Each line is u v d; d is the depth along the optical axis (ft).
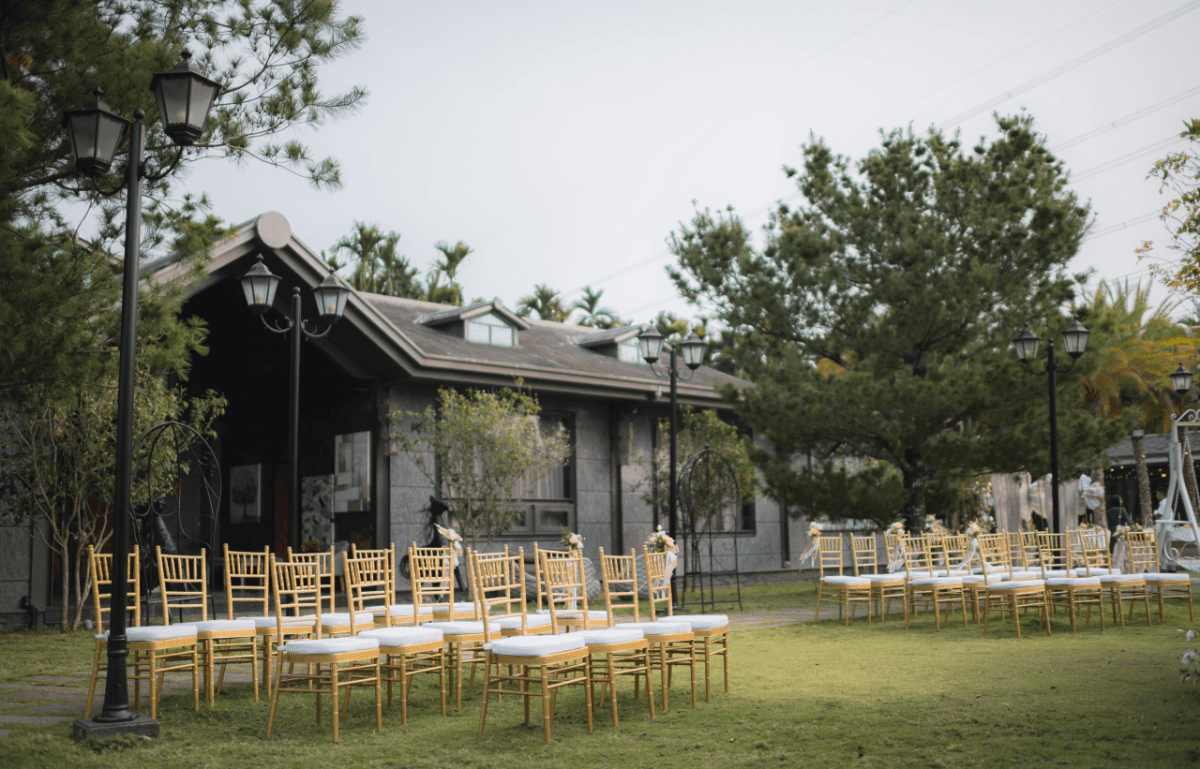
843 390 47.52
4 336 20.98
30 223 23.56
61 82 23.54
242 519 58.34
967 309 47.50
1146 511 77.20
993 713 18.66
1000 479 56.49
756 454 53.26
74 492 36.17
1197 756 14.89
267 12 26.43
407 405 51.11
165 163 25.54
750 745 16.67
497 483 48.65
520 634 21.50
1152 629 33.09
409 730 18.75
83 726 17.70
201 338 26.61
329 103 27.17
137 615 22.45
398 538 49.75
